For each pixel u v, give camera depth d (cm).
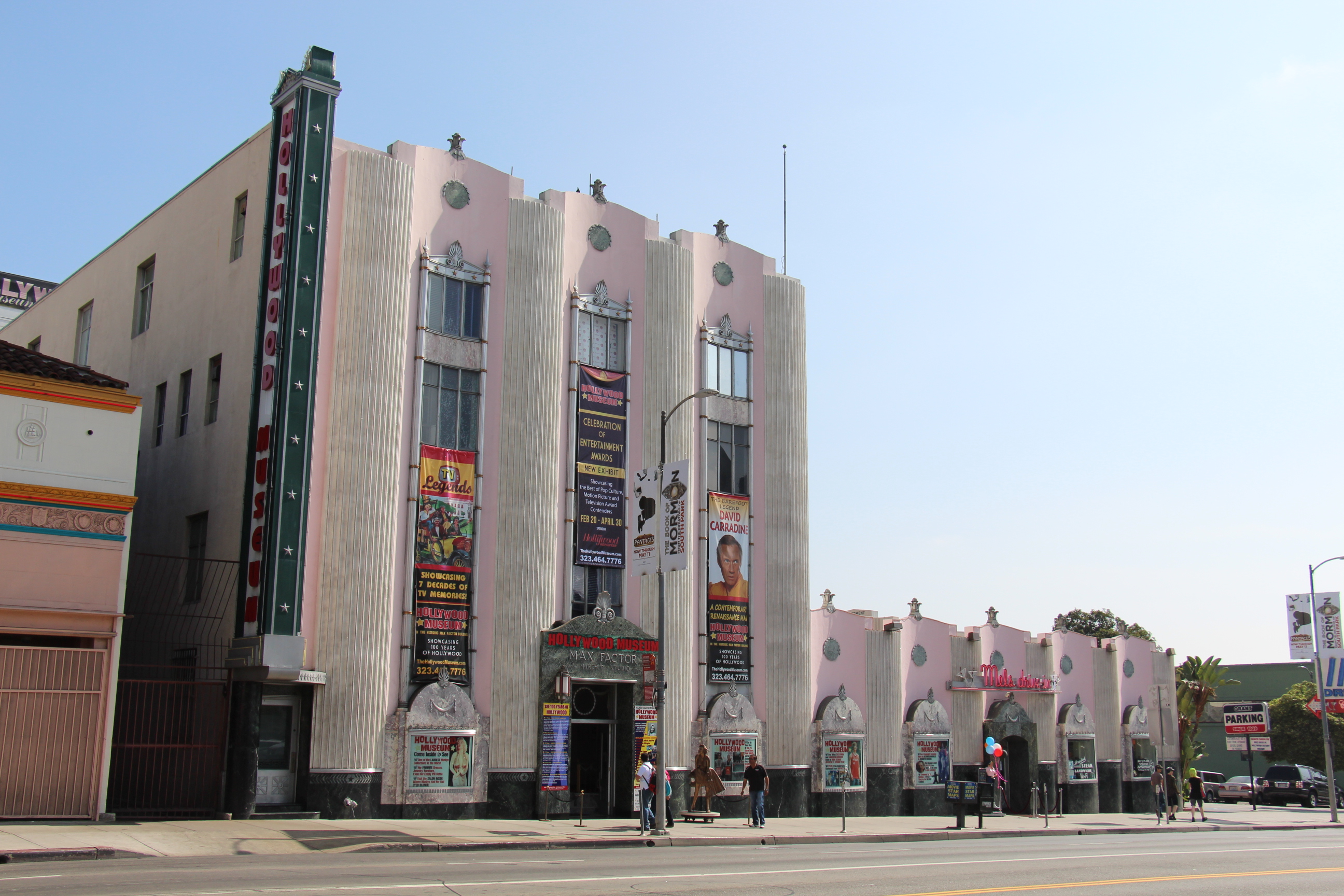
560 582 3291
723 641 3603
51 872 1606
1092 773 4806
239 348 3031
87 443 2444
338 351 2941
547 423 3300
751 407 3834
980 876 1791
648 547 2844
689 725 3478
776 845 2709
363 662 2827
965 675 4341
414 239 3147
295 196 2861
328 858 2006
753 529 3753
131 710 2833
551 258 3394
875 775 3969
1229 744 6925
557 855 2188
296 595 2712
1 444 2347
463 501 3116
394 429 2980
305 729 2762
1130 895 1590
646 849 2453
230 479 2958
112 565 2436
